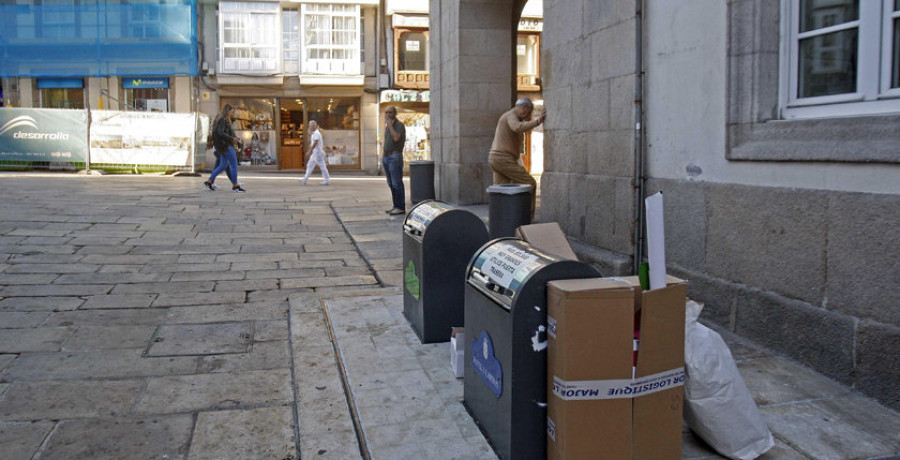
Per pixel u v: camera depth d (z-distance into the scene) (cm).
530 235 405
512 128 795
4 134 1717
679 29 512
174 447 318
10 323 487
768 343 433
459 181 1150
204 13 2298
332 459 306
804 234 403
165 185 1405
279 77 2294
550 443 281
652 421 277
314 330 484
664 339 276
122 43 2248
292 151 2369
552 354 276
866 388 365
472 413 344
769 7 431
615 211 594
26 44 2245
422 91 2344
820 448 314
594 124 630
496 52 1145
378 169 2367
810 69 418
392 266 692
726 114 459
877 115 362
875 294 359
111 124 1733
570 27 673
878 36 369
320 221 980
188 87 2309
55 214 920
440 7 1238
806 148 396
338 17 2288
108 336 468
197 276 643
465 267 452
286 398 374
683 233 516
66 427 334
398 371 402
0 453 307
